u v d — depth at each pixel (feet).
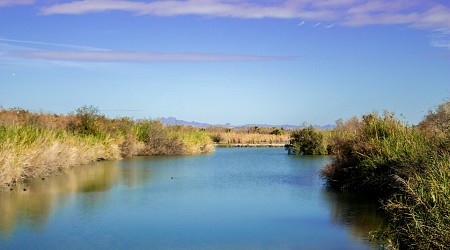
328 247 33.42
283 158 121.39
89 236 36.60
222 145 197.77
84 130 113.60
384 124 60.34
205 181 70.49
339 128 94.99
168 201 52.16
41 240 35.37
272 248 33.42
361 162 55.52
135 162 105.81
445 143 40.91
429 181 30.96
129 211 46.32
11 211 45.78
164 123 147.74
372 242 33.99
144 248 33.50
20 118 108.27
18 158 64.80
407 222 32.22
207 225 40.34
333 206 48.34
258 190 60.70
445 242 25.67
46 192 57.62
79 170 85.30
